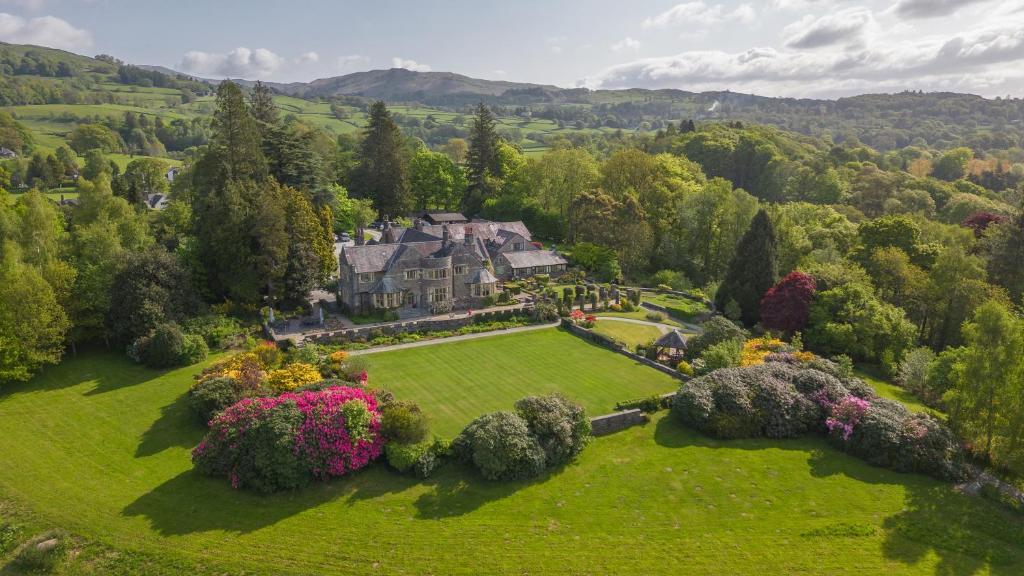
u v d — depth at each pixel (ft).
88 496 129.59
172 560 109.91
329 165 488.85
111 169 555.28
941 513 128.67
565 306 268.62
